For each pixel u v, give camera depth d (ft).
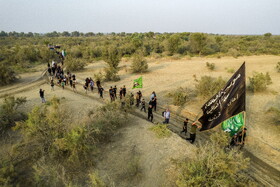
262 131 35.94
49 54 126.00
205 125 32.60
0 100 52.75
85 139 27.71
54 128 30.17
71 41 282.77
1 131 34.86
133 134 34.24
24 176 22.85
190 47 144.25
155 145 30.96
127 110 40.55
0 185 20.12
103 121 34.63
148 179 24.22
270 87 58.95
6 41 290.56
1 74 67.36
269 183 24.49
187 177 21.75
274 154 29.84
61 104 45.73
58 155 27.12
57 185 22.34
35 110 32.04
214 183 20.33
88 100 51.78
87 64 108.47
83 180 23.62
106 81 74.28
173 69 89.76
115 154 28.73
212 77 71.72
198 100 51.03
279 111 39.01
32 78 79.36
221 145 29.71
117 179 24.12
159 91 59.88
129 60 118.73
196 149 27.53
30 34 584.40
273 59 99.86
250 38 224.33
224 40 200.03
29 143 28.22
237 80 27.81
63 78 69.41
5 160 24.54
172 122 40.88
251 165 27.66
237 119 36.22
